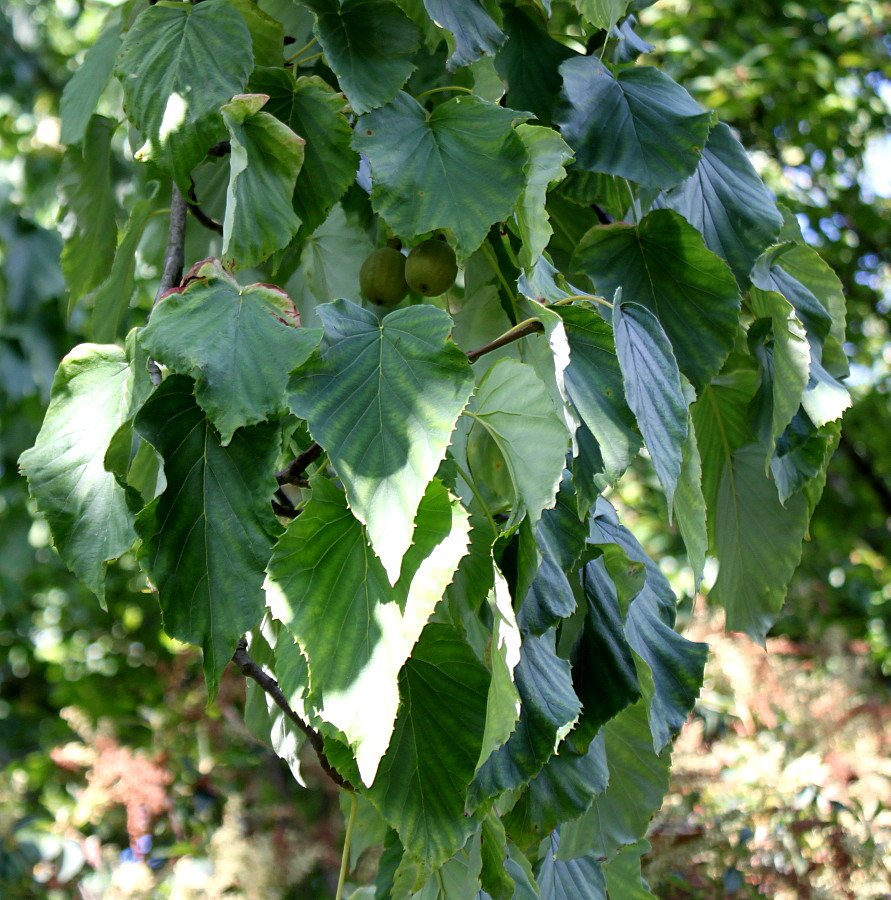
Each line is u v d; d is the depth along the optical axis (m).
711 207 0.83
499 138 0.69
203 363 0.58
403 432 0.57
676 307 0.78
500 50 0.81
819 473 0.88
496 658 0.61
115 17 0.90
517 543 0.68
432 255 0.73
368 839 0.86
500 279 0.79
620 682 0.76
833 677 1.48
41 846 1.48
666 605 0.83
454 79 0.85
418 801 0.65
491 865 0.69
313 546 0.59
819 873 1.20
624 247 0.78
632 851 0.89
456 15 0.74
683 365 0.77
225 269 0.64
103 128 0.93
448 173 0.69
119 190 0.96
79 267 0.95
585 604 0.77
